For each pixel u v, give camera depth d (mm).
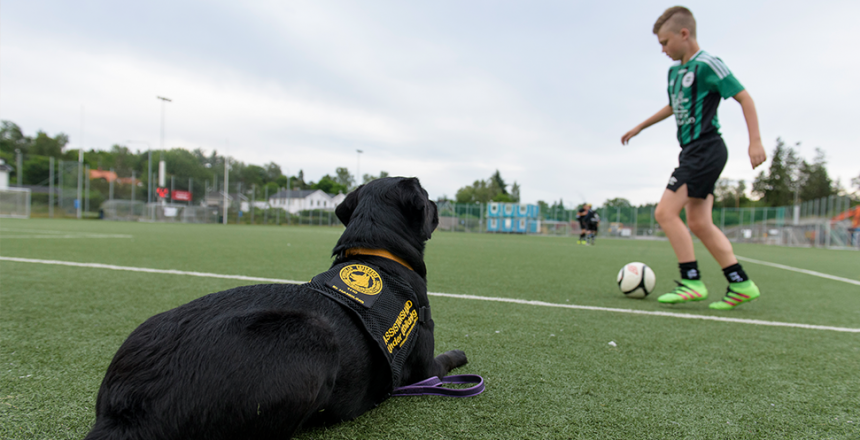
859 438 1460
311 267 5715
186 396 1022
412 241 1769
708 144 3645
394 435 1396
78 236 10984
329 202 82375
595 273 6230
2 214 32031
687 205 3891
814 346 2578
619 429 1475
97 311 2947
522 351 2350
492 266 6812
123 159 63875
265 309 1240
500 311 3344
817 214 25516
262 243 10602
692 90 3664
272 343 1144
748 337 2758
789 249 17797
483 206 37250
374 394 1514
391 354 1468
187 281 4262
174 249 7926
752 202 59062
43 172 48219
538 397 1731
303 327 1220
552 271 6359
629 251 12867
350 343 1354
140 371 1052
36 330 2467
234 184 71250
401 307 1556
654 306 3799
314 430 1413
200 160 74250
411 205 1807
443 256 8570
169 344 1099
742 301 3697
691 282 3855
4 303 3137
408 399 1690
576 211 35844
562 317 3197
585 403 1683
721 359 2283
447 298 3838
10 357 2021
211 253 7379
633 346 2488
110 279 4270
